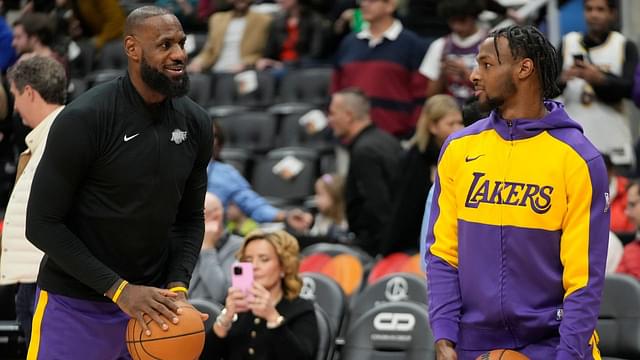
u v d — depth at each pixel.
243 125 12.95
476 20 10.12
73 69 14.12
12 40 11.70
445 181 4.82
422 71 10.62
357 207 9.16
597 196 4.54
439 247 4.80
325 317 7.11
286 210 10.11
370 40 11.06
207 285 7.76
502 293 4.61
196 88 13.67
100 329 5.29
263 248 6.79
